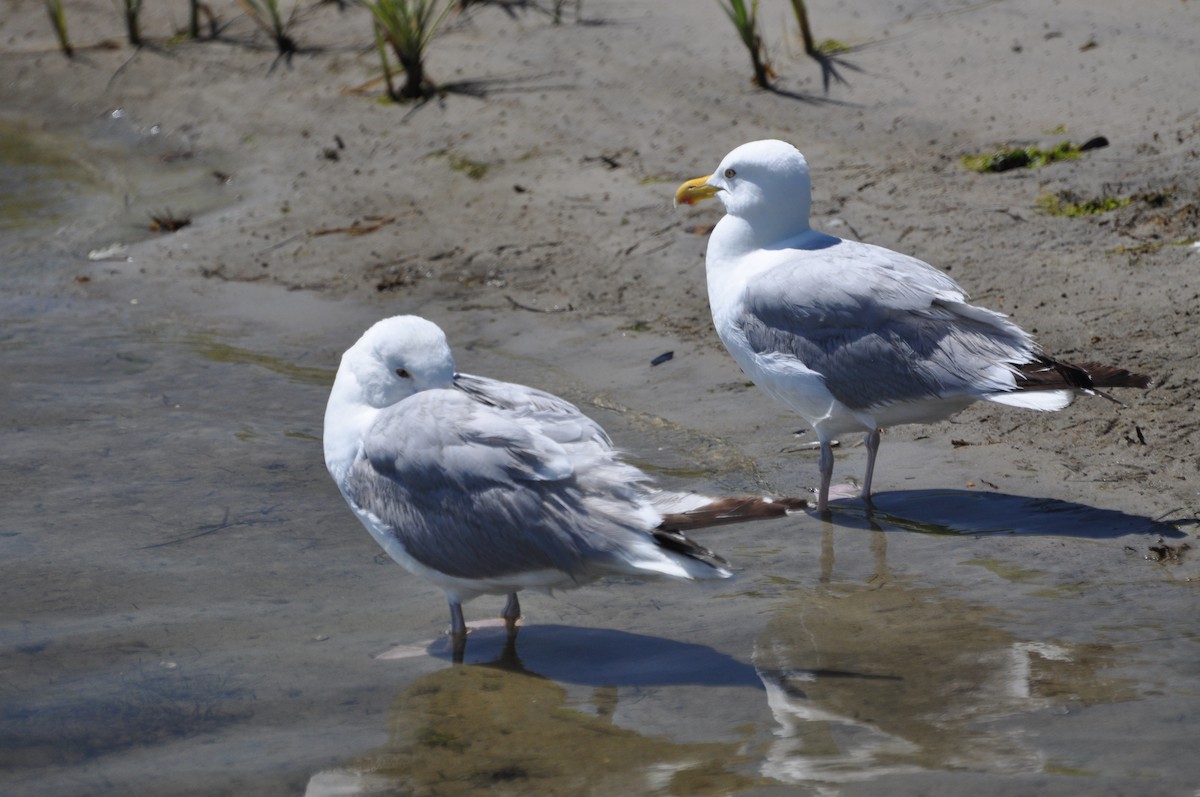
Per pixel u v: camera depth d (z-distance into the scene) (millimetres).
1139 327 13328
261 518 11367
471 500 8969
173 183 20438
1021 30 21344
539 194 18688
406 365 9398
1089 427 12055
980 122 18953
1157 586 9586
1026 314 13805
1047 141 18047
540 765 7922
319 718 8508
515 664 9156
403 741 8203
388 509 9297
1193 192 16062
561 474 8750
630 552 8445
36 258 17938
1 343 15273
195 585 10258
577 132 20297
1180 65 19578
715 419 13016
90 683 8891
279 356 14914
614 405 13367
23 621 9688
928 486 11484
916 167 17859
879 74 20688
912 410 10898
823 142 18969
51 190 20391
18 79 24375
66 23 26375
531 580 8977
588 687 8812
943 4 22562
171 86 23656
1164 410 12047
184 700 8695
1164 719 7906
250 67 24047
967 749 7754
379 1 21875
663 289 15977
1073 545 10250
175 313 16172
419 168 19938
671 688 8719
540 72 22281
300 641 9492
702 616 9711
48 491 11797
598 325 15242
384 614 9938
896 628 9281
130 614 9820
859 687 8562
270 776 7859
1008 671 8594
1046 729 7902
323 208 19078
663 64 22031
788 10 23094
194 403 13719
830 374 10961
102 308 16344
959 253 15352
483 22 24219
